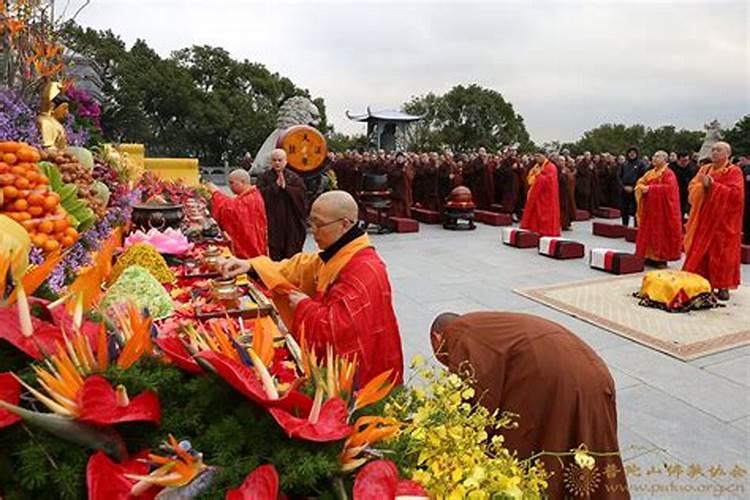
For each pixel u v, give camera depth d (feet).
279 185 19.61
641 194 27.20
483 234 38.06
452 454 3.62
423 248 31.89
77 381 3.27
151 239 11.16
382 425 3.59
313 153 31.40
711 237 20.83
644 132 178.09
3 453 3.16
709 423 11.26
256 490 3.00
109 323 4.10
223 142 105.60
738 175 20.56
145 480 2.93
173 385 3.53
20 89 9.45
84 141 15.11
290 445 3.24
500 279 24.09
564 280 24.08
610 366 14.26
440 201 46.62
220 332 3.95
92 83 28.22
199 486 3.02
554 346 5.92
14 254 4.38
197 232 14.96
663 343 15.79
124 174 15.87
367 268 7.35
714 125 38.04
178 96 96.17
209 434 3.28
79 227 7.91
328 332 6.99
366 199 38.04
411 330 16.98
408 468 3.59
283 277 8.13
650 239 27.12
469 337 6.29
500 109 167.32
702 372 13.89
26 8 9.25
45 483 3.00
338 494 3.17
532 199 33.65
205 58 110.32
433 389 4.32
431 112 167.43
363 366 7.13
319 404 3.32
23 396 3.27
